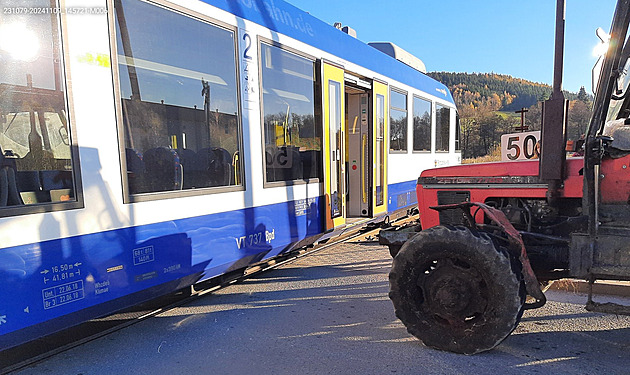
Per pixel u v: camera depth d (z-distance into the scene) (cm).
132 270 332
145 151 346
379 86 738
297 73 530
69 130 290
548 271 350
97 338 365
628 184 301
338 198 620
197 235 387
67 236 289
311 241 568
